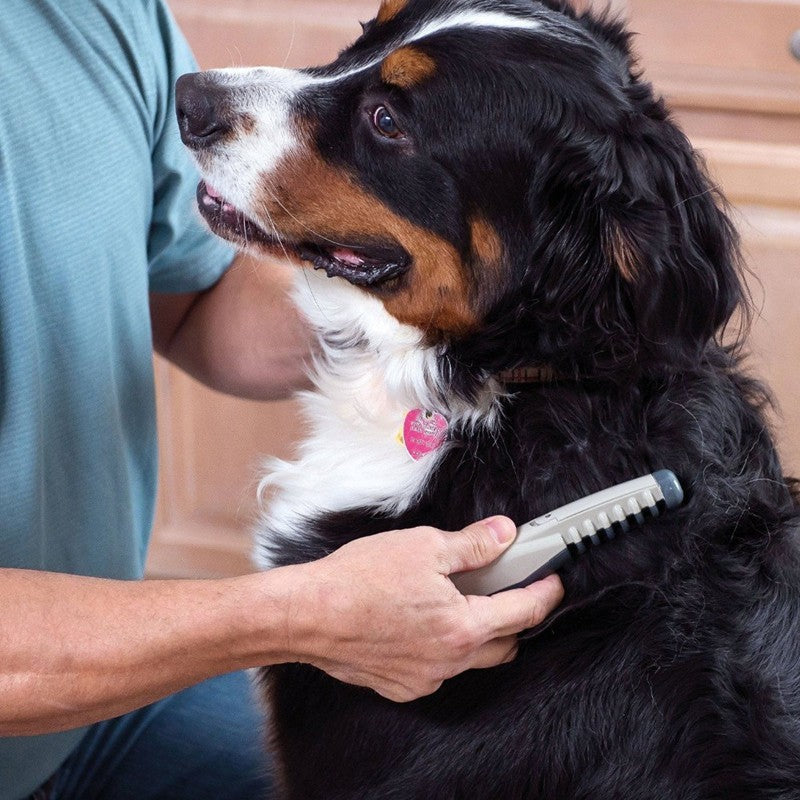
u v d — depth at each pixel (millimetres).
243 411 2320
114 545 1413
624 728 1124
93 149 1295
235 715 1592
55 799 1493
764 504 1206
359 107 1313
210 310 1641
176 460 2383
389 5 1386
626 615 1152
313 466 1360
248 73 1359
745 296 1267
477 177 1267
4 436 1202
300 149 1315
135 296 1407
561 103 1219
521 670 1174
